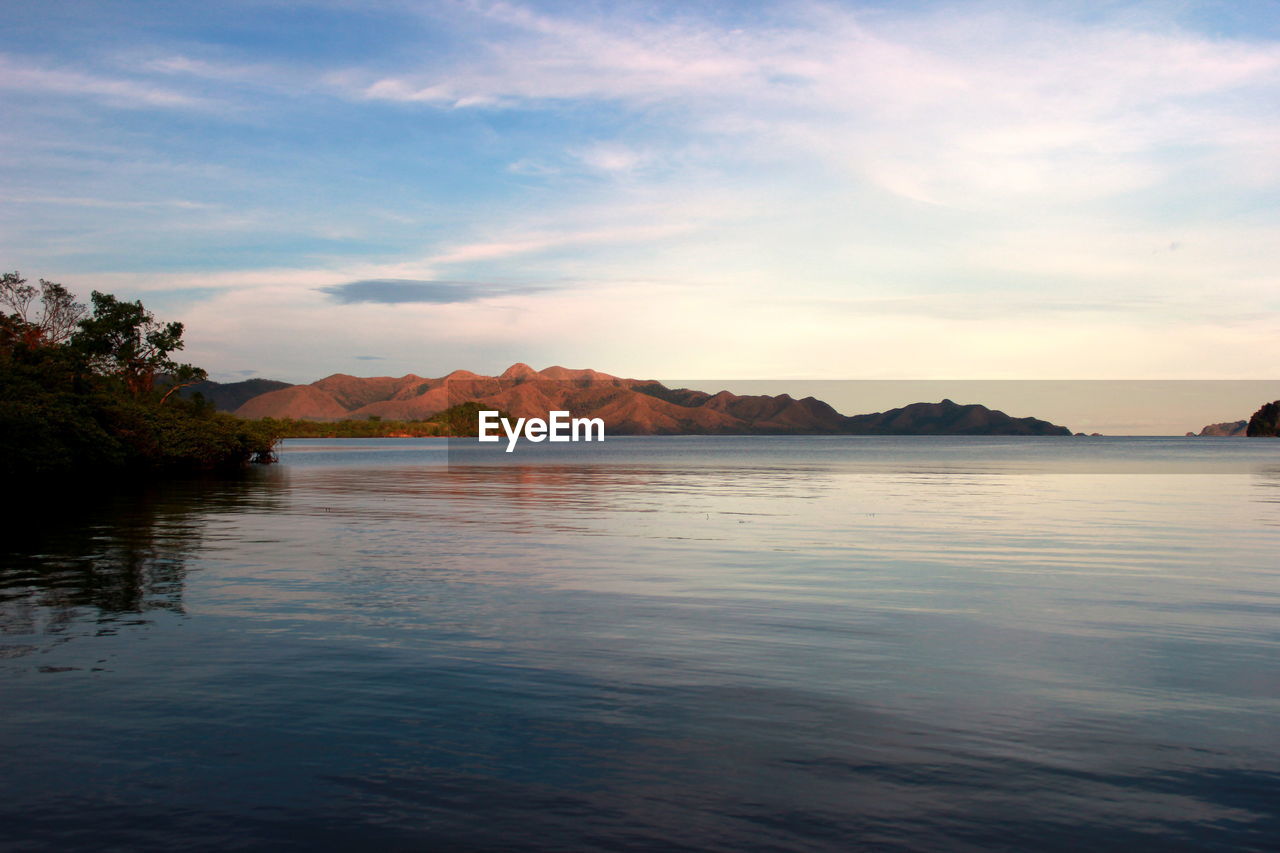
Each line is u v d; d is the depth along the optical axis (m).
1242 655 8.38
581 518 21.86
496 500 27.94
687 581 12.38
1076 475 47.06
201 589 11.64
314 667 7.83
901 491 33.12
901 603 10.83
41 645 8.57
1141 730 6.32
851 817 4.90
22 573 12.91
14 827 4.73
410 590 11.62
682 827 4.77
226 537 17.55
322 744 5.95
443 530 18.95
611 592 11.52
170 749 5.85
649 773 5.49
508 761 5.68
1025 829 4.77
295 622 9.63
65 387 44.84
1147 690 7.27
